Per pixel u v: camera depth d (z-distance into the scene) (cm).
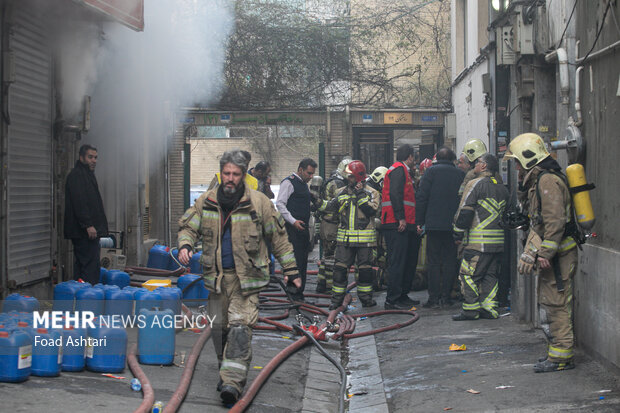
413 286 1152
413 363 667
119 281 904
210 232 519
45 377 513
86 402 464
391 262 965
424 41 1977
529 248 570
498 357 645
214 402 509
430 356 682
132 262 1291
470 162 992
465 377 589
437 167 945
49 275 874
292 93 1944
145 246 1369
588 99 625
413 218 962
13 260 778
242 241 516
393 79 2006
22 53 802
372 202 962
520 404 495
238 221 516
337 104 1928
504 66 947
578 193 559
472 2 1535
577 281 643
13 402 447
